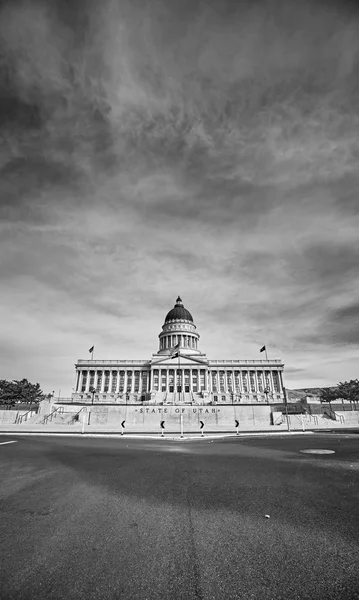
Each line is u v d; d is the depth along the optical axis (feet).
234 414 166.20
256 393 331.16
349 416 182.29
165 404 248.32
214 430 131.23
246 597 11.46
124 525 19.12
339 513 20.95
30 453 56.44
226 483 30.63
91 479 33.04
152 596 11.52
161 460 47.06
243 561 14.35
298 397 357.61
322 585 12.30
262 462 44.09
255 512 21.39
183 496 25.85
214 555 14.98
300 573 13.23
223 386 373.61
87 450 61.36
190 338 413.18
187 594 11.64
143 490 28.04
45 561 14.38
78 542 16.56
